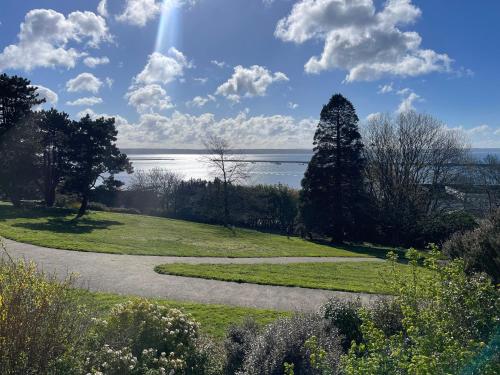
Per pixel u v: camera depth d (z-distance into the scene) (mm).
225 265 17453
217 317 9602
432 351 4066
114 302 9672
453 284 5027
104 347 5125
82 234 22984
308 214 37625
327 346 5871
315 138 37688
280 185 47250
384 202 38750
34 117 30734
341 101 36812
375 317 6949
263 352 5848
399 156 39562
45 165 34312
